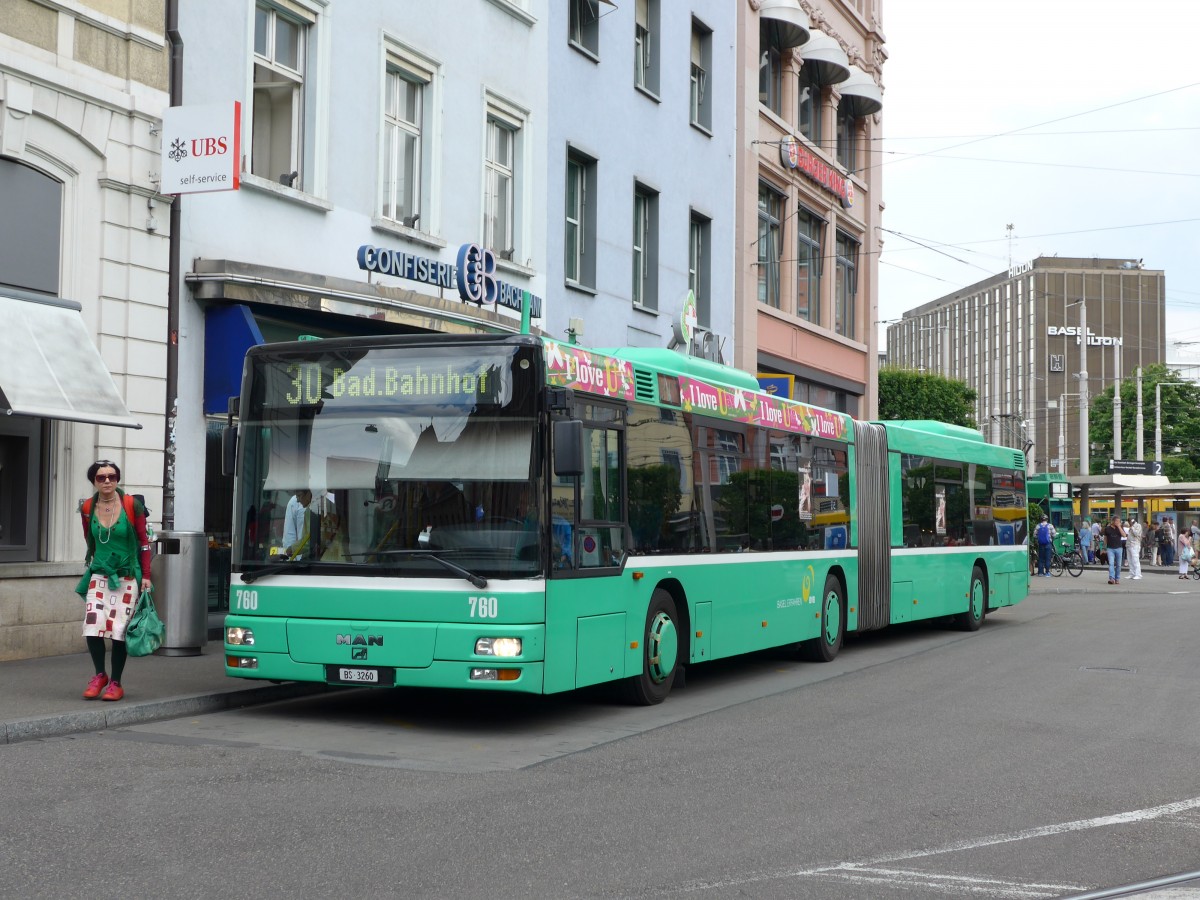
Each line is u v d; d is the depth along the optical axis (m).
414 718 10.73
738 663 15.91
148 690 10.93
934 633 20.72
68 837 6.38
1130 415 90.31
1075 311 126.62
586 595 10.45
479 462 9.91
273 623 10.15
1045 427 125.88
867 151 37.12
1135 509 58.34
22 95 12.80
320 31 16.89
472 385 10.01
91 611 10.20
